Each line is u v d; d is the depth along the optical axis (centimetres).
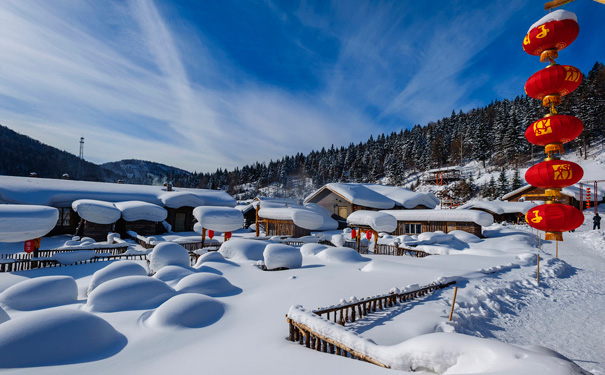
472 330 793
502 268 1451
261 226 3725
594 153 5950
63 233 2698
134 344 595
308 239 2606
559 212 460
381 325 704
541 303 1089
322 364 465
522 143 7175
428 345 417
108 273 1037
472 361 369
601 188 3972
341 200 3800
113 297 813
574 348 750
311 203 3953
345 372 430
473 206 3897
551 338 807
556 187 485
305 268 1405
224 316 768
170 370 479
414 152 10244
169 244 1374
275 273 1290
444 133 10856
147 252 1658
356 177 10519
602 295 1195
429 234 2488
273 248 1425
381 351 459
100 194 2928
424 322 723
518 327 872
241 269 1351
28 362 477
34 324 526
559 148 490
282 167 13500
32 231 1348
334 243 2481
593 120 6134
